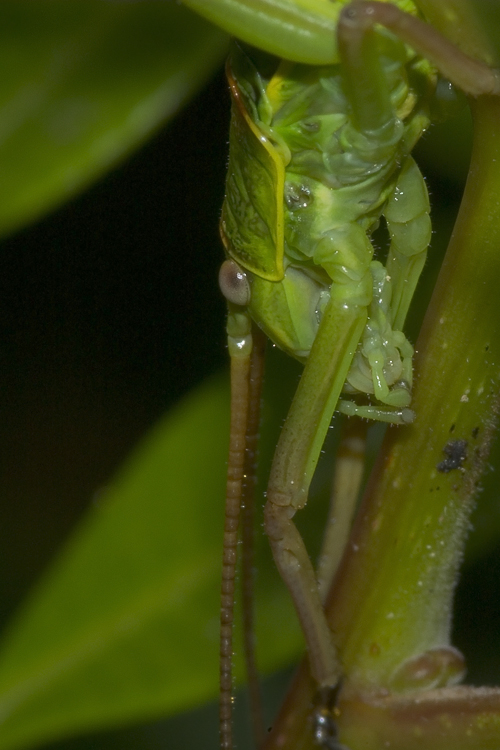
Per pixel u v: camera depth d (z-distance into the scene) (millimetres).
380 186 132
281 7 126
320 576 139
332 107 129
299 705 136
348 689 135
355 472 139
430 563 133
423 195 133
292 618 144
